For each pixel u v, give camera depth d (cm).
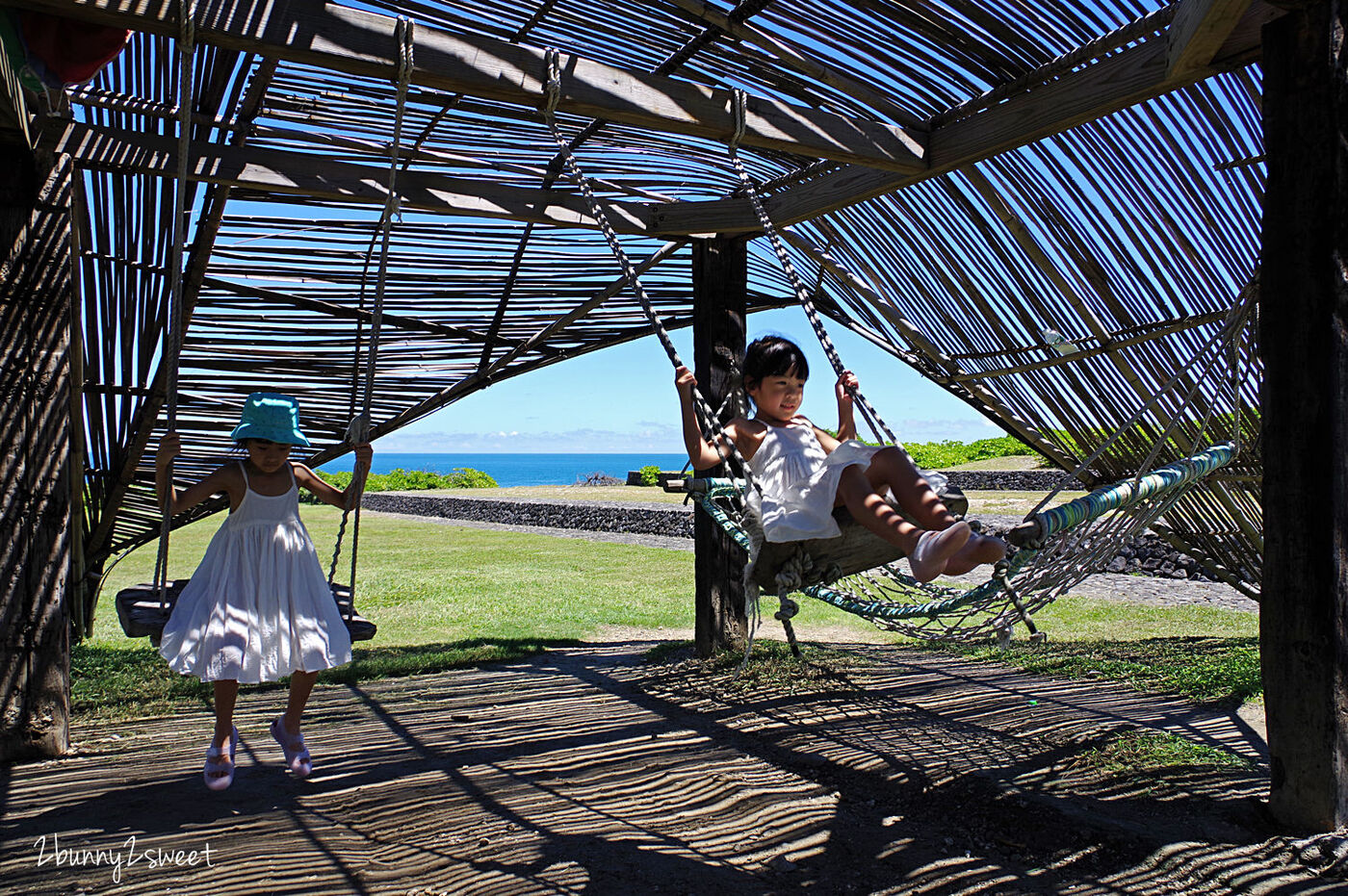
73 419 587
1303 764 355
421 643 877
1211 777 427
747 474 346
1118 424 636
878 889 315
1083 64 407
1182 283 511
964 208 565
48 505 473
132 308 588
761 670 684
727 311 699
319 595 397
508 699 622
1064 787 415
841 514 340
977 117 463
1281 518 363
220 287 598
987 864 335
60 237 472
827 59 436
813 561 350
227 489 388
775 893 311
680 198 642
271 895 303
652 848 350
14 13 349
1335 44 346
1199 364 546
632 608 1068
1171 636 833
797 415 389
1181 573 1202
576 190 621
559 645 860
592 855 342
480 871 326
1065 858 341
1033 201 523
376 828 370
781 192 614
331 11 342
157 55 413
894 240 630
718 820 382
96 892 304
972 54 430
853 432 375
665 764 459
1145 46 384
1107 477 712
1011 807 388
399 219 600
